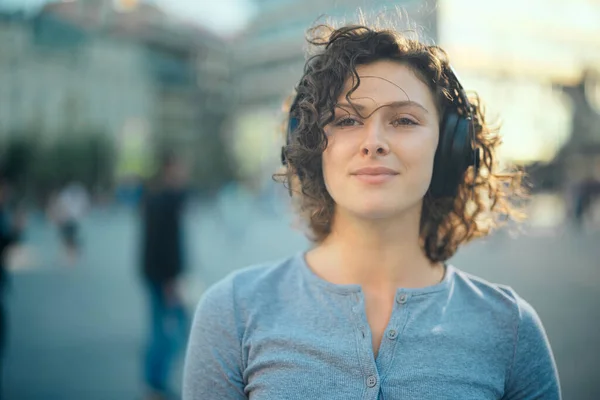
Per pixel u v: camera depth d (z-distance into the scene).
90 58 39.84
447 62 1.07
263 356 1.00
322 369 0.96
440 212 1.17
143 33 40.94
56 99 38.72
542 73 16.02
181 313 3.71
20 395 3.56
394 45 1.01
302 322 1.02
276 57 22.70
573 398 3.29
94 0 39.44
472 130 1.10
